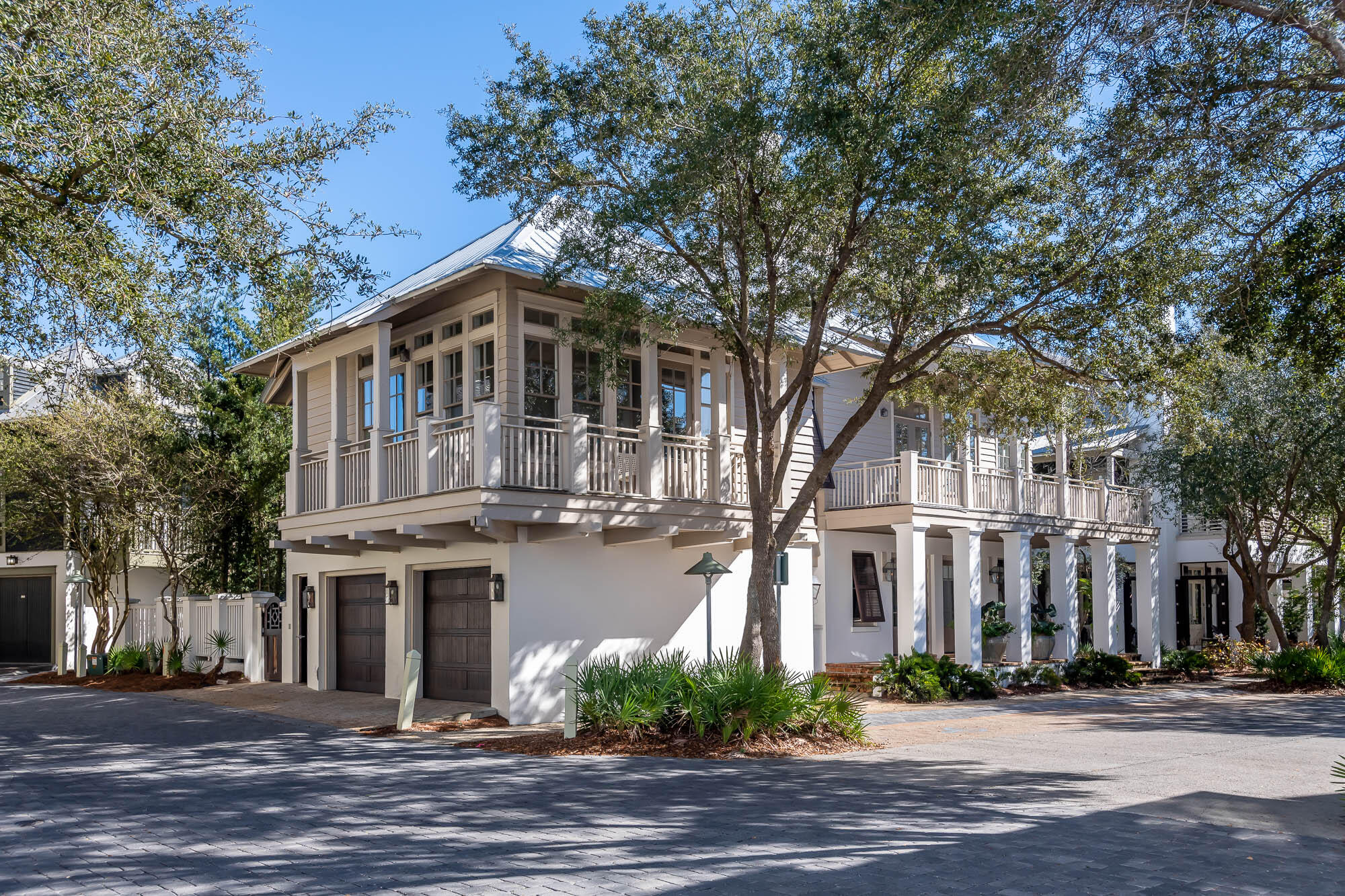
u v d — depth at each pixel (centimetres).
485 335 1577
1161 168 1226
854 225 1334
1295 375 2195
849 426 1453
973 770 1096
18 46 969
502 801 912
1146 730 1487
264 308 1225
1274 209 1209
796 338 1641
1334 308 1190
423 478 1468
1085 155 1214
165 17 1123
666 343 1698
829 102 1241
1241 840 771
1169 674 2569
